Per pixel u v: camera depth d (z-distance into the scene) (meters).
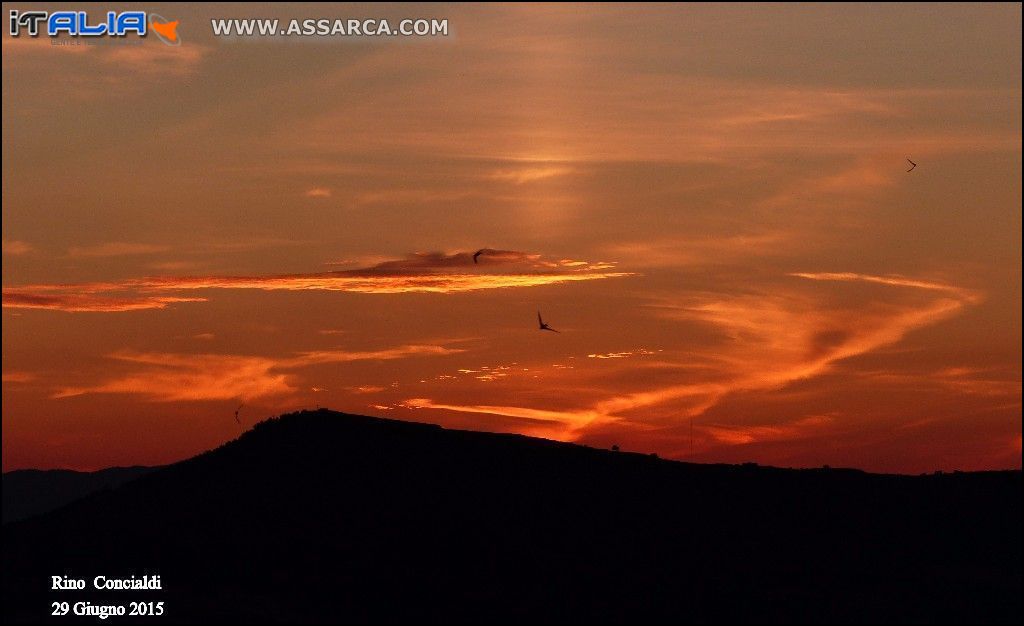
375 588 82.44
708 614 82.69
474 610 80.88
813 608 84.06
